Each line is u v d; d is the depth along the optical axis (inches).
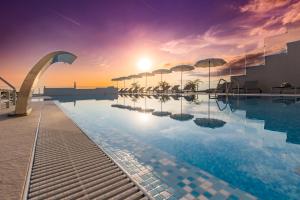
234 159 108.7
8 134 150.5
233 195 71.1
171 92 900.0
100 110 378.6
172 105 432.8
